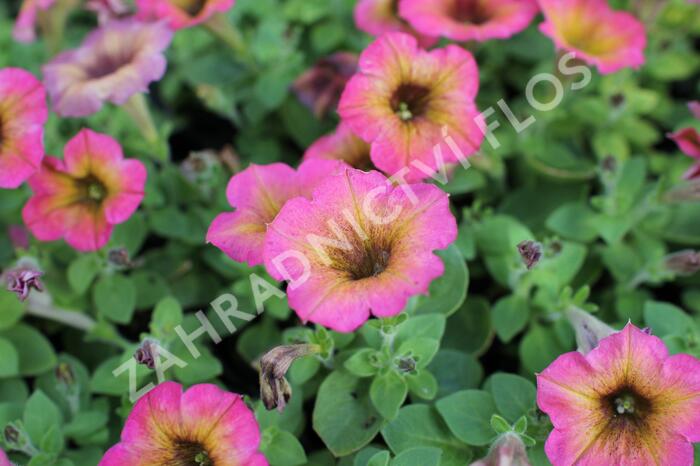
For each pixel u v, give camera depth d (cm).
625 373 36
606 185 46
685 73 53
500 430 38
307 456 43
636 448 37
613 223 46
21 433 41
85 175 42
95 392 44
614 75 51
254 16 56
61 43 53
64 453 42
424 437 40
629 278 46
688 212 47
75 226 42
